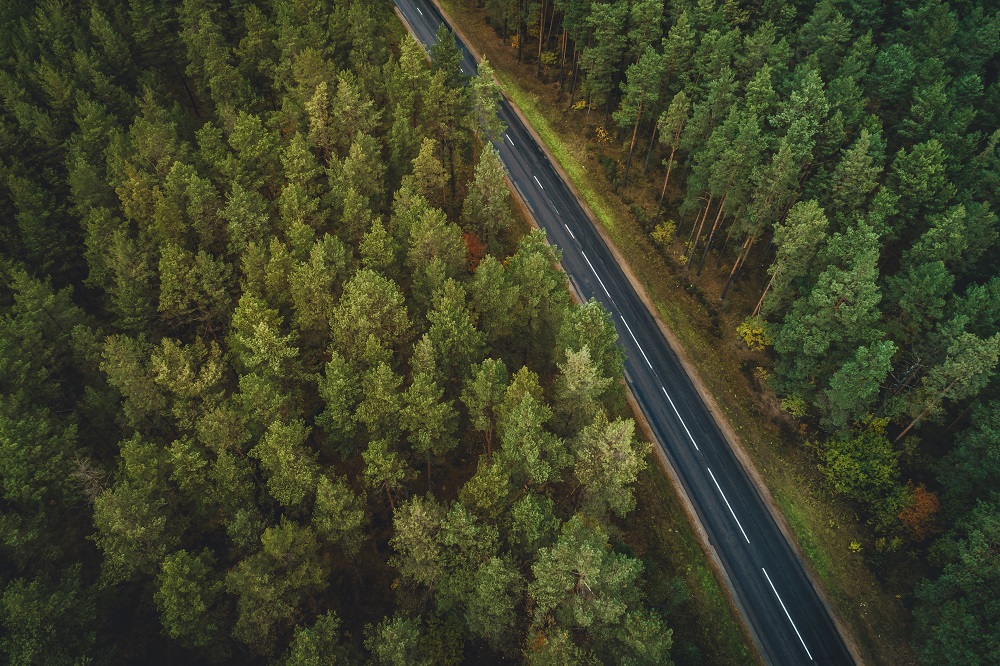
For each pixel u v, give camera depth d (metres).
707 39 69.69
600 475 43.47
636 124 77.12
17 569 44.66
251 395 45.66
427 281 55.62
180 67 80.44
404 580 46.19
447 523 41.25
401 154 68.50
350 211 59.94
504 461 44.41
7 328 51.53
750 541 56.62
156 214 57.22
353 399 47.81
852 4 74.12
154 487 44.19
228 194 63.03
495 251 69.31
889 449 57.84
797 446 61.47
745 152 60.88
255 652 45.47
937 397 53.62
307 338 54.38
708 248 71.88
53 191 65.06
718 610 52.94
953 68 71.56
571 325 49.50
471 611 41.78
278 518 49.81
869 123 63.53
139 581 50.44
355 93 67.19
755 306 71.19
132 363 48.84
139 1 76.44
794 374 60.94
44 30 72.81
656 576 53.38
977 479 51.34
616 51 76.69
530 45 97.81
